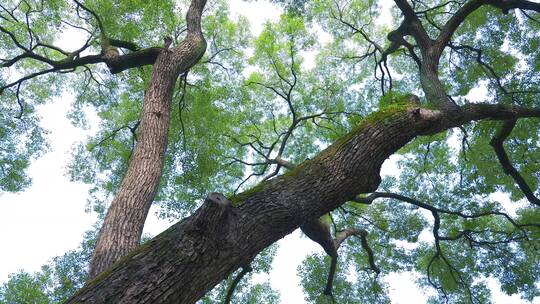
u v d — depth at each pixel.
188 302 2.72
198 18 8.75
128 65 8.03
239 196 3.32
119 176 12.67
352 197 3.99
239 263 3.01
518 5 10.11
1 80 12.23
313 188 3.65
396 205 13.17
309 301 12.72
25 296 9.14
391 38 11.75
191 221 2.86
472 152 12.81
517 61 12.71
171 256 2.73
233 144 13.31
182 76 11.61
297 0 12.45
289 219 3.38
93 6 11.16
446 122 6.59
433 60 8.51
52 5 10.88
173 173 12.45
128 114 12.70
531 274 12.21
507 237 12.25
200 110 12.45
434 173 13.52
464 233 11.58
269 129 13.91
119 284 2.60
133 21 11.37
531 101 11.86
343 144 4.18
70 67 10.00
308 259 13.20
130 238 4.33
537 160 12.39
